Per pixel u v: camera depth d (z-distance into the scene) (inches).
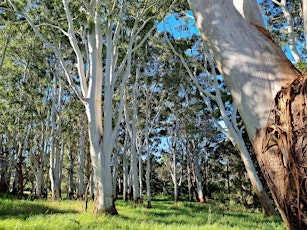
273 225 498.3
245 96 79.2
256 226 478.6
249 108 78.1
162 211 680.4
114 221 403.9
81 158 1045.8
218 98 711.1
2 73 908.6
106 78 549.0
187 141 1221.7
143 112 1067.9
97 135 514.6
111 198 502.3
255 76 78.9
